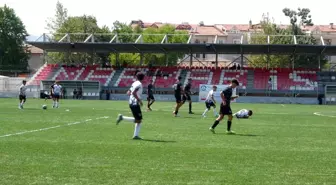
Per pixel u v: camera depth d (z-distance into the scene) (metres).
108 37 94.88
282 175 10.17
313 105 54.25
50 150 13.11
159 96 62.75
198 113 33.12
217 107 42.53
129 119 16.52
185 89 32.12
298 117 30.73
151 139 16.14
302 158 12.54
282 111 38.34
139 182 9.27
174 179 9.58
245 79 65.25
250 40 89.00
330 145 15.47
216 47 61.81
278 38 86.69
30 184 8.97
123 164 11.12
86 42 62.34
